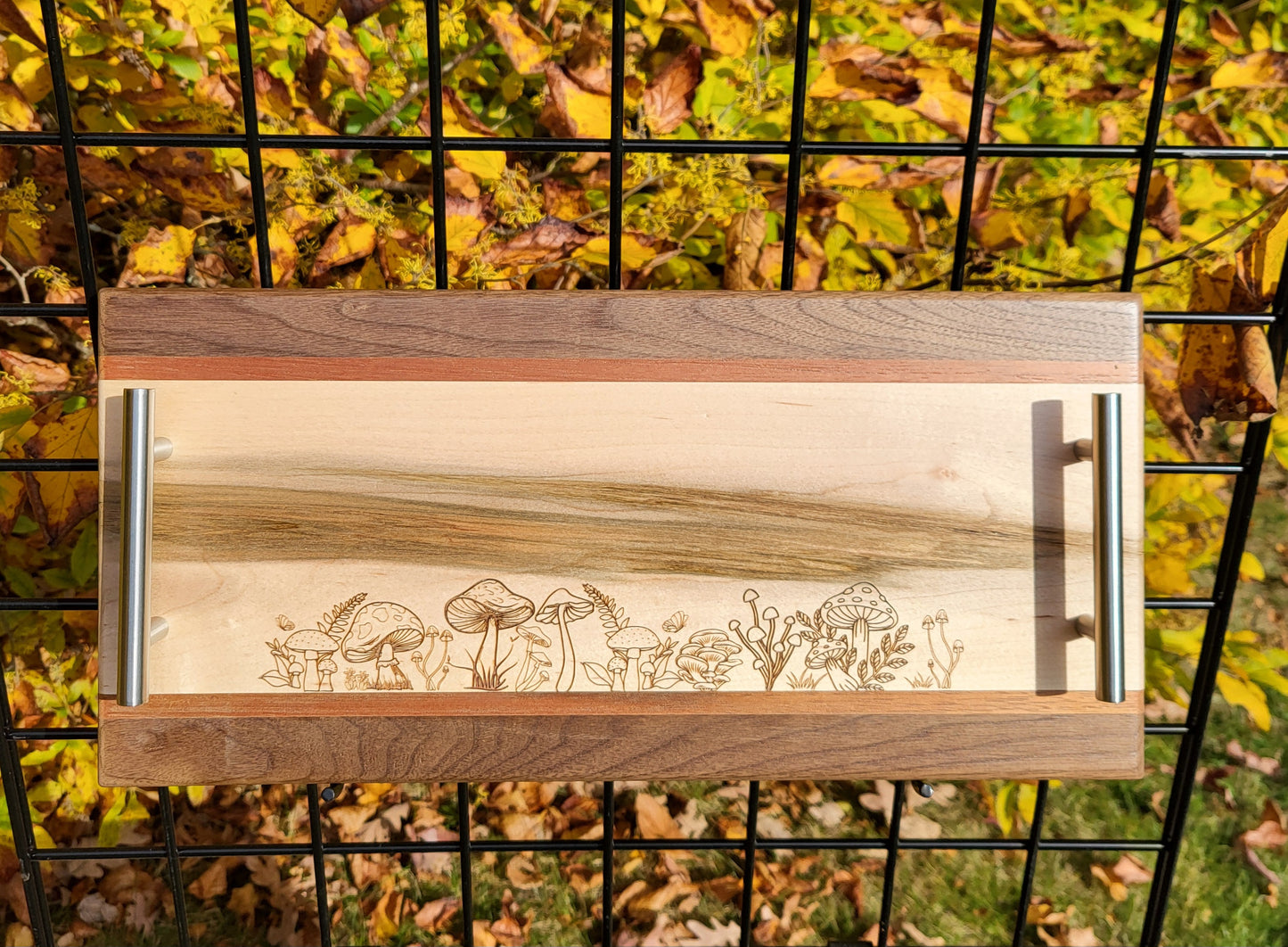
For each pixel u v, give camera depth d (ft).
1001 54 3.59
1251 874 4.92
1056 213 3.90
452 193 3.57
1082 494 2.45
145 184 3.66
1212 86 3.50
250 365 2.39
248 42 2.51
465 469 2.41
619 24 2.52
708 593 2.44
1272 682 3.79
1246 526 2.90
